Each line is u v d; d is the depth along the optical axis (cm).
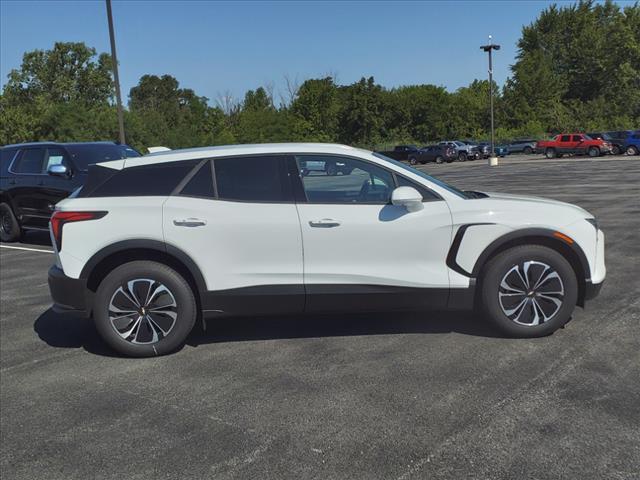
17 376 434
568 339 458
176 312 455
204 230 445
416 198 432
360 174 461
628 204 1288
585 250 460
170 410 365
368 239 450
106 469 300
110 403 379
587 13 8031
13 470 303
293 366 428
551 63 7619
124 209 448
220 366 436
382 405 358
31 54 6319
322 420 342
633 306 535
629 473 276
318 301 454
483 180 2330
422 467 289
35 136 4516
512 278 457
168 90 11688
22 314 605
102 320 454
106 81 6494
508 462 289
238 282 450
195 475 291
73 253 447
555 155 4034
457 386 380
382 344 466
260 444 318
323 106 6456
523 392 366
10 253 999
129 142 4394
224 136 5397
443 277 455
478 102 7381
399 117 7125
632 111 6431
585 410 339
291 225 446
